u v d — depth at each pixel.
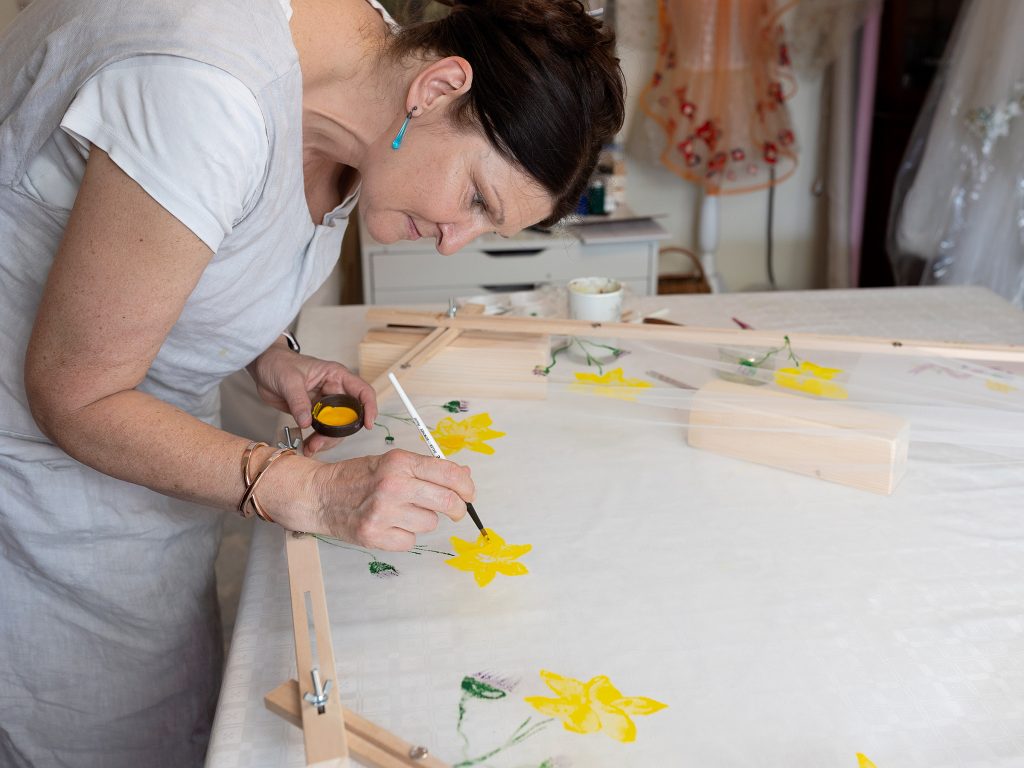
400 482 0.87
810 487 1.13
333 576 0.96
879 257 3.20
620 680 0.82
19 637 1.18
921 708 0.79
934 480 1.14
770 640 0.87
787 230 3.39
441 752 0.74
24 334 1.02
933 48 2.87
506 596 0.93
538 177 0.89
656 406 1.33
